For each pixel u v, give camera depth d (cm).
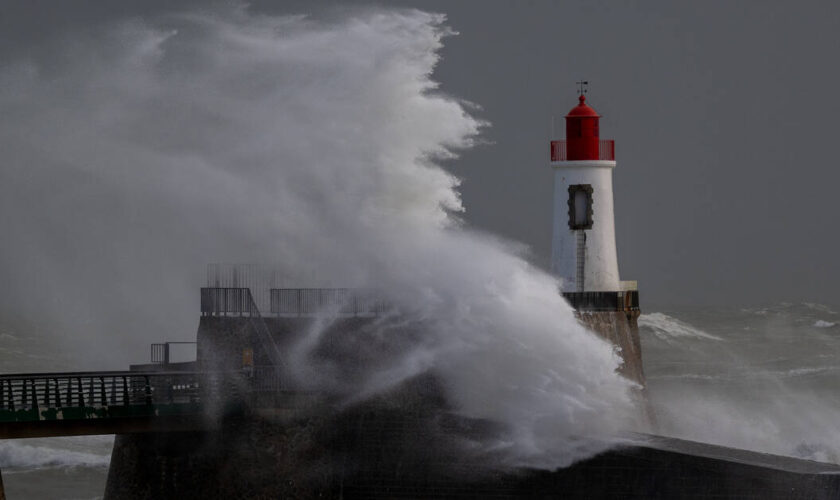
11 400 12656
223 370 13925
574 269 16575
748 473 11775
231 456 13238
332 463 13350
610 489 12625
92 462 19238
